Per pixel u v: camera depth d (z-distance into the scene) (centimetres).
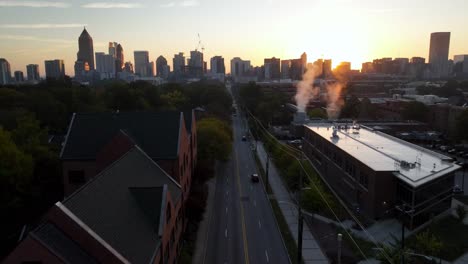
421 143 9962
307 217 5091
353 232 4641
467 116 9281
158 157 4528
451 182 5328
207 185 6303
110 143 4294
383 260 3425
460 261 3938
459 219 4975
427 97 15188
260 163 8175
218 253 4097
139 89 11744
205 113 11544
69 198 2283
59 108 9044
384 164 5316
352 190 5800
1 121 6950
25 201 4694
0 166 4322
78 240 2141
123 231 2491
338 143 6781
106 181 2825
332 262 3844
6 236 4288
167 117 4991
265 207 5572
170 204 3250
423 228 4741
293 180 5741
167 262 3130
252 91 16675
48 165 5197
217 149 7000
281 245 4309
